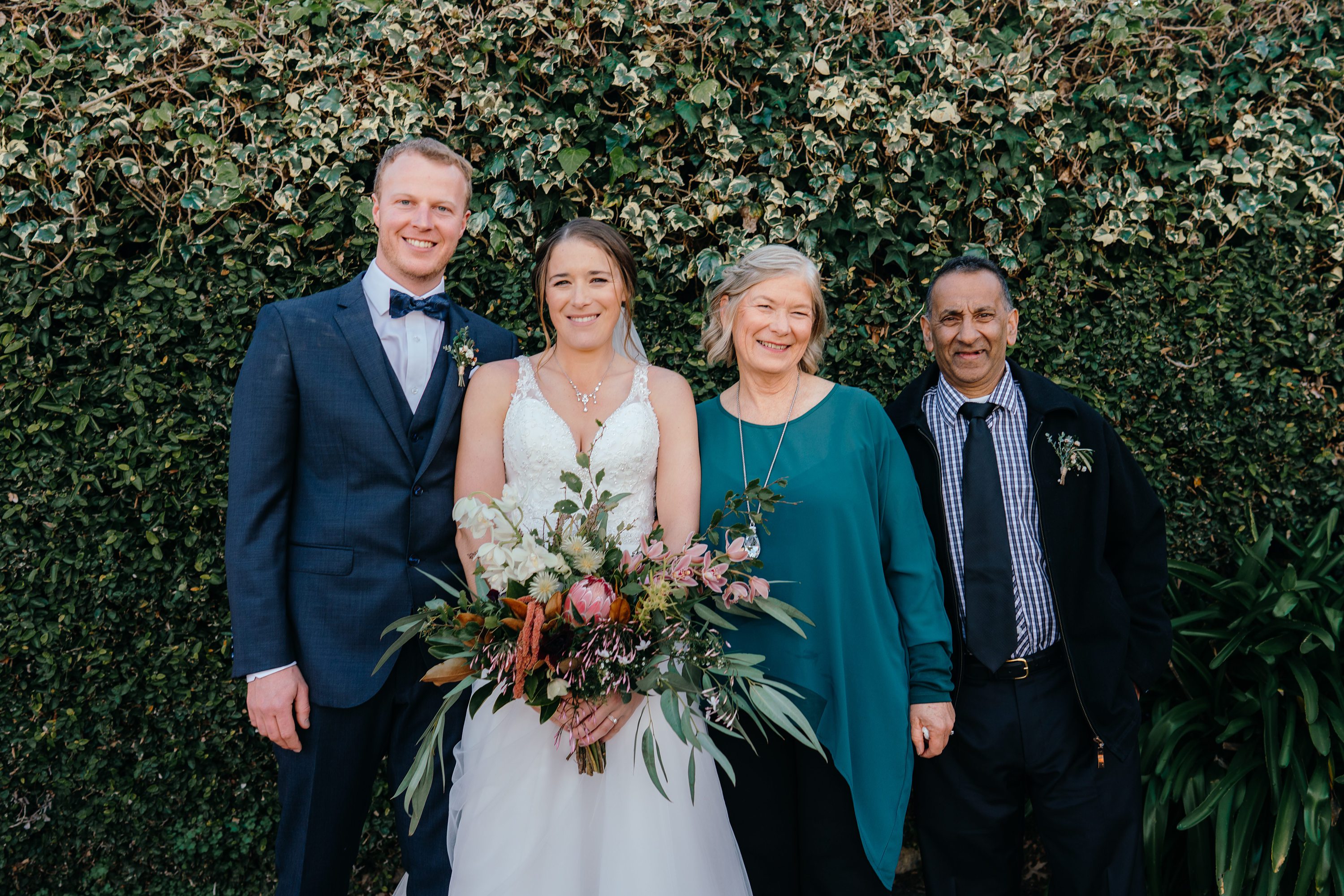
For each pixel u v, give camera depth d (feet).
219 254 7.98
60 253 7.94
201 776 8.13
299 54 7.99
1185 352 9.16
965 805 6.81
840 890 6.30
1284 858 6.97
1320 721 7.46
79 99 7.82
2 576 7.72
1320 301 9.39
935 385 7.43
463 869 6.03
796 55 8.52
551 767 6.10
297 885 6.19
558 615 5.20
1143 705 8.62
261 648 6.09
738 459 6.70
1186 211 9.32
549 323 8.42
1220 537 9.30
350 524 6.29
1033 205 8.93
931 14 8.91
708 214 8.63
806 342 6.68
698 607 5.76
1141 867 6.70
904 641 6.57
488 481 6.48
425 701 6.59
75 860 8.09
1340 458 9.40
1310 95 9.47
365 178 8.37
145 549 7.93
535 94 8.45
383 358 6.45
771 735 6.49
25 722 7.83
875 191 8.85
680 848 5.99
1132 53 9.01
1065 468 6.64
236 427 6.27
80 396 7.79
